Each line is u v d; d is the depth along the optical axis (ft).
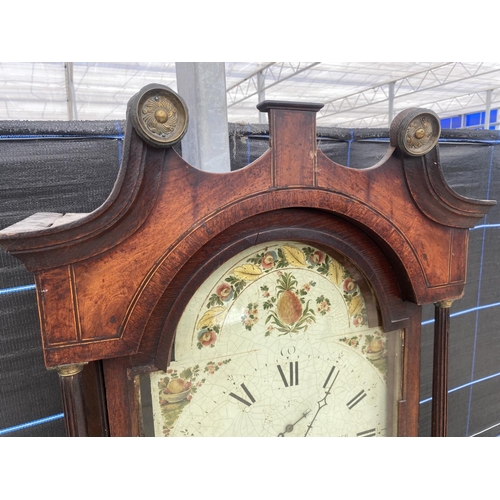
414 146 1.88
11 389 2.67
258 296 1.96
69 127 2.55
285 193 1.72
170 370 1.83
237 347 1.95
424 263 2.06
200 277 1.72
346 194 1.83
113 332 1.55
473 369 4.11
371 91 18.98
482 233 3.86
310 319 2.08
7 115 18.60
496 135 3.70
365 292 2.16
